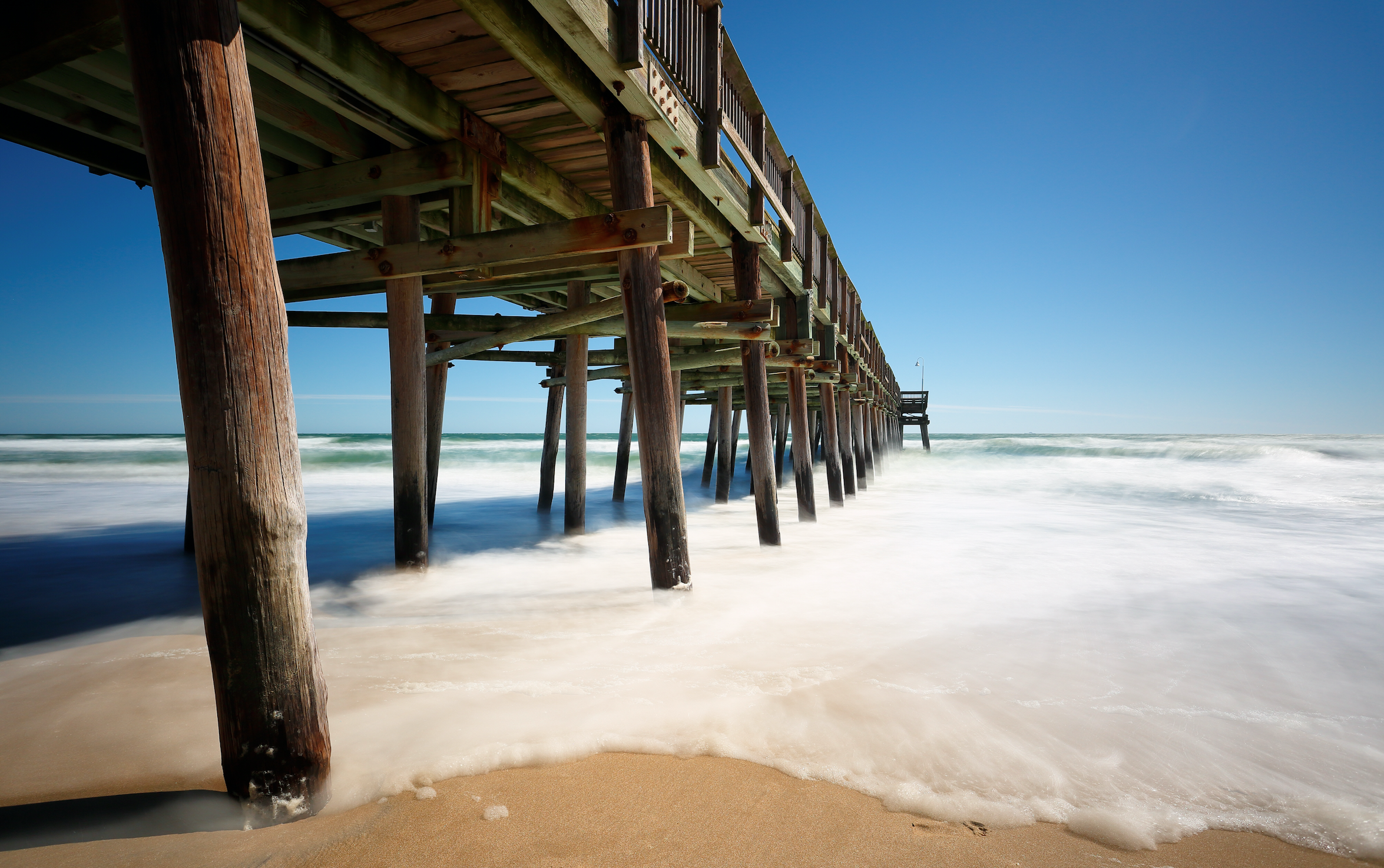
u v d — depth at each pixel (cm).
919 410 3228
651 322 354
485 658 271
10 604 385
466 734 197
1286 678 258
